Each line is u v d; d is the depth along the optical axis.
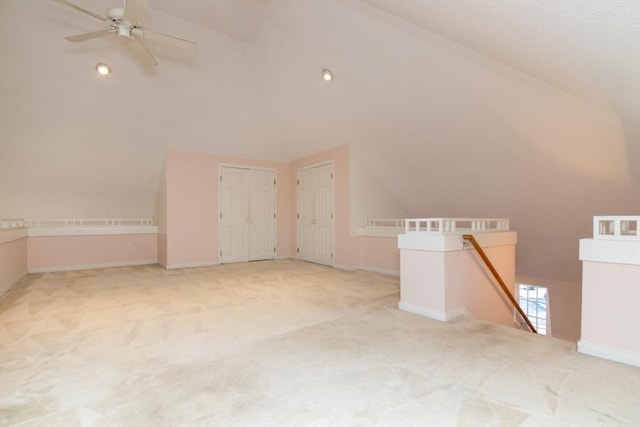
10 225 5.04
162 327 3.06
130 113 5.55
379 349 2.54
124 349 2.55
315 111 5.91
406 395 1.88
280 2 4.25
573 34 2.00
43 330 2.98
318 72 5.04
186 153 6.68
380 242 6.00
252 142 7.12
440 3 2.47
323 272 6.09
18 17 4.00
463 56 3.49
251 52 5.38
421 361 2.33
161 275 5.80
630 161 3.52
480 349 2.54
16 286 4.87
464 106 4.21
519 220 5.36
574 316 5.39
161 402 1.81
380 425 1.61
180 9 4.48
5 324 3.15
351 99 5.20
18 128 5.09
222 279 5.43
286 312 3.54
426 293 3.42
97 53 4.64
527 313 6.21
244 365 2.27
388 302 3.95
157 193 7.17
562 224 4.88
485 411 1.73
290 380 2.06
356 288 4.73
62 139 5.47
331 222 6.78
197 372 2.16
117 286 4.89
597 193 4.16
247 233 7.52
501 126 4.16
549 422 1.64
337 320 3.27
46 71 4.59
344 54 4.48
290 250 8.09
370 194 6.55
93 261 6.62
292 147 7.40
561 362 2.30
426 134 5.00
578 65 2.43
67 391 1.92
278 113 6.44
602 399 1.84
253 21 4.75
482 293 3.78
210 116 6.17
